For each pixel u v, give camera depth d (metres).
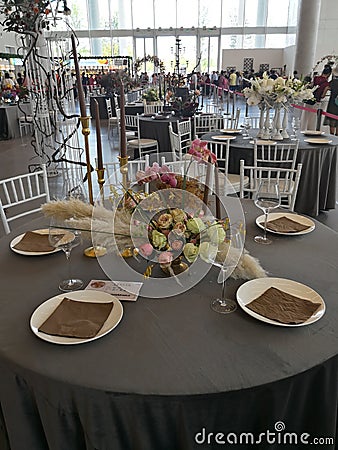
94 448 0.98
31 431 1.09
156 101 7.97
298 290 1.28
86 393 0.92
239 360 0.98
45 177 2.42
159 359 0.99
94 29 16.14
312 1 9.57
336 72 7.52
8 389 1.05
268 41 16.05
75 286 1.32
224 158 3.99
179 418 0.93
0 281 1.37
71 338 1.06
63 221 1.39
